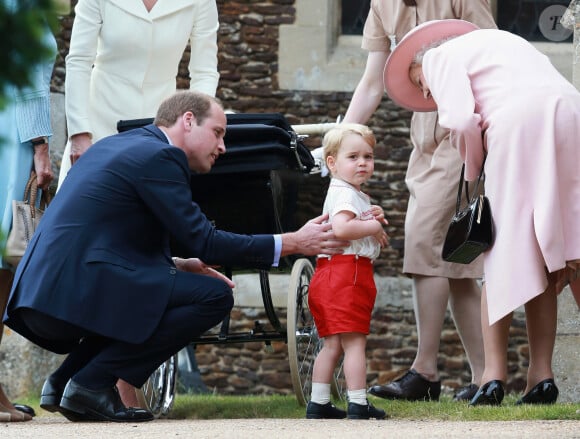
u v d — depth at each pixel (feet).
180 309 30.60
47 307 29.81
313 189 40.19
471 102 32.89
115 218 30.73
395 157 72.49
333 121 72.95
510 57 33.63
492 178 32.30
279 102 73.05
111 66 40.50
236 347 71.72
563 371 44.70
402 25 41.75
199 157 32.53
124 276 30.22
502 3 73.67
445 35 36.65
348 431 25.77
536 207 31.53
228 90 72.95
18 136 35.12
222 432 25.70
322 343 41.93
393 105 72.79
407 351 71.77
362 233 31.89
